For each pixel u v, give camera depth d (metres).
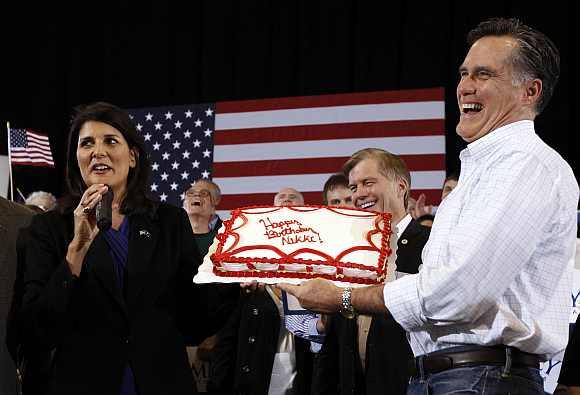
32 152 6.27
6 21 8.45
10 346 2.73
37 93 8.33
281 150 6.95
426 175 6.51
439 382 2.12
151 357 2.62
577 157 6.64
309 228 2.70
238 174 7.05
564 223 2.08
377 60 7.29
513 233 2.00
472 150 2.21
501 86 2.21
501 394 2.04
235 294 2.84
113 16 8.23
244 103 7.16
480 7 7.03
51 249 2.68
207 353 4.30
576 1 6.76
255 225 2.74
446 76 7.09
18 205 2.96
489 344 2.08
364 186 3.33
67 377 2.55
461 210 2.17
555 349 2.08
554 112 6.70
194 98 7.92
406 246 3.21
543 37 2.27
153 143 7.38
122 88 8.12
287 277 2.51
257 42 7.70
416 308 2.07
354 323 3.19
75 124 2.85
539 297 2.08
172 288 2.74
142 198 2.85
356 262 2.49
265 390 3.79
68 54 8.33
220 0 7.88
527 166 2.07
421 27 7.18
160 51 8.05
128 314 2.63
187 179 7.21
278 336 3.86
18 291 2.73
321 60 7.46
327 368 3.33
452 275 1.99
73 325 2.61
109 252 2.69
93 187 2.59
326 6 7.50
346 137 6.78
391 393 3.01
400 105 6.68
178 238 2.80
